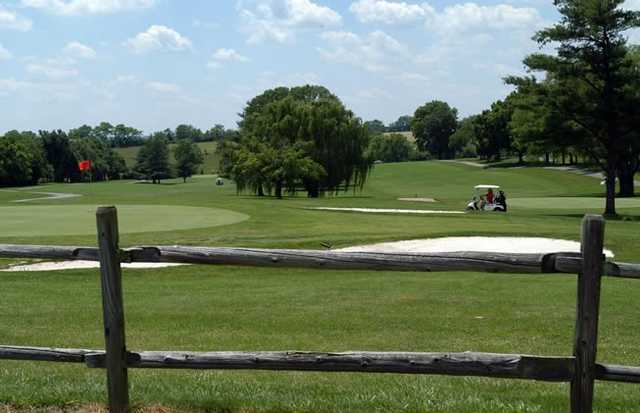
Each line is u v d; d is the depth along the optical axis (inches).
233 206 1374.3
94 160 5315.0
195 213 1196.5
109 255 195.9
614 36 1545.3
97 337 344.5
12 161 4229.8
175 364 196.9
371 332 362.9
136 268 669.3
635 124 1569.9
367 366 186.7
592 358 175.5
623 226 1132.5
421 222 1119.6
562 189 2866.6
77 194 3073.3
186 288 556.7
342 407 206.8
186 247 198.4
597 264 173.6
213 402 209.6
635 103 1557.6
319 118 2532.0
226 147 3499.0
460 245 837.8
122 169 5639.8
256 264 195.0
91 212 1227.2
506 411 201.2
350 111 2620.6
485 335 356.2
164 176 5502.0
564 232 943.7
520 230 963.3
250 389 229.8
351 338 345.4
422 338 346.3
